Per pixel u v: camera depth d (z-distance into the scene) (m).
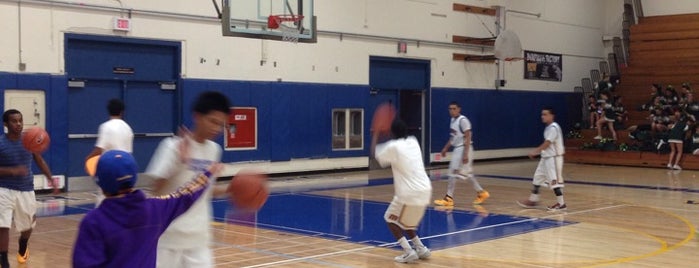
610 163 21.77
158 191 3.88
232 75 16.31
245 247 8.45
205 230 4.02
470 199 13.18
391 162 7.42
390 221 7.62
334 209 11.81
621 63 26.52
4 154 6.80
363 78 19.08
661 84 25.03
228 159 16.22
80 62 14.17
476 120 22.27
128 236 3.14
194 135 3.99
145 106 15.18
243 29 14.01
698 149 20.28
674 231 9.83
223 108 3.97
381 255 8.04
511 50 20.98
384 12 19.48
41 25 13.49
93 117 14.46
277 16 14.46
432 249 8.41
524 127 23.89
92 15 14.16
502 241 8.96
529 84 24.02
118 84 14.80
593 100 24.17
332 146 18.47
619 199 13.38
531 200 12.18
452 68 21.50
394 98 20.33
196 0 15.66
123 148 6.32
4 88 12.99
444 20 21.16
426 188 7.39
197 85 15.70
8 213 6.83
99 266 3.08
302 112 17.69
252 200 3.58
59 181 13.75
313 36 15.14
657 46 25.62
